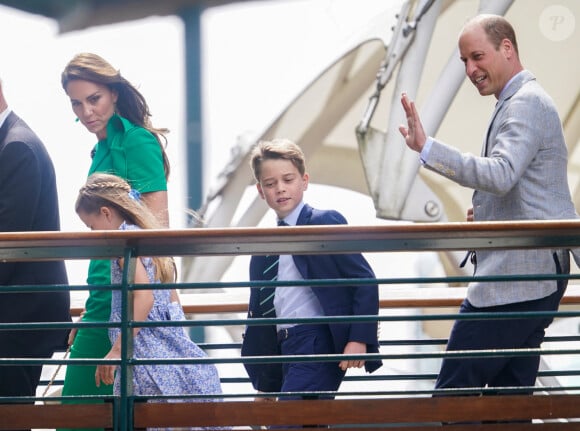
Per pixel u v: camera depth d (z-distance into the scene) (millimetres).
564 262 16656
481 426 15672
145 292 16500
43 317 17812
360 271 17172
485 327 16500
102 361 15547
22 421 15734
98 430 17109
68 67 18516
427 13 28547
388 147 28625
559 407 15789
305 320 15281
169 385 16688
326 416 15680
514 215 16562
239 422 15688
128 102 18625
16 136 17688
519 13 29359
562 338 18297
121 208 17375
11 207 17406
